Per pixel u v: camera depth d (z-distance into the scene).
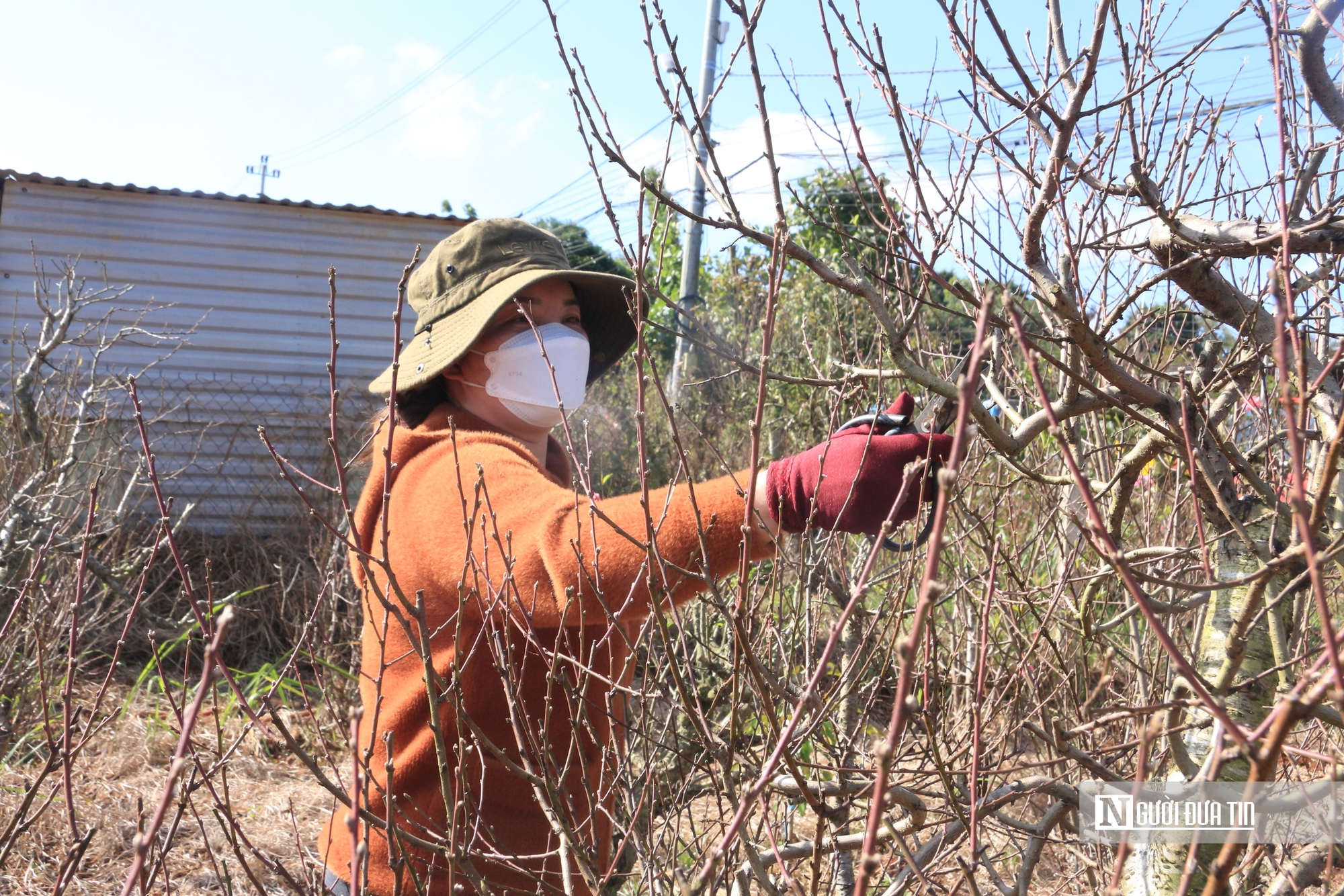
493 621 1.38
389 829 1.14
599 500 1.37
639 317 1.23
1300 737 2.05
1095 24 1.23
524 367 1.75
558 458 2.00
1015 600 2.06
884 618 2.16
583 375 1.81
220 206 7.01
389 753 1.14
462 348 1.67
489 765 1.59
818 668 0.93
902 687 0.70
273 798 3.57
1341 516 1.35
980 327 0.68
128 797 3.42
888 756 0.71
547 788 1.37
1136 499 2.62
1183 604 1.54
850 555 2.80
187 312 6.95
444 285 1.78
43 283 6.66
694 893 0.97
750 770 1.47
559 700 1.61
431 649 1.55
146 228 6.91
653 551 1.17
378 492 1.68
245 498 6.52
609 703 1.67
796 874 2.24
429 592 1.51
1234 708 1.38
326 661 4.05
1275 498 1.38
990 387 1.78
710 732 1.28
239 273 7.05
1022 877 1.59
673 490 1.32
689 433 5.52
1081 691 2.33
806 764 1.42
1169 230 1.44
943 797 1.58
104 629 4.20
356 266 7.23
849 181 1.85
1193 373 1.64
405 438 1.67
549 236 1.87
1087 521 1.71
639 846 1.55
